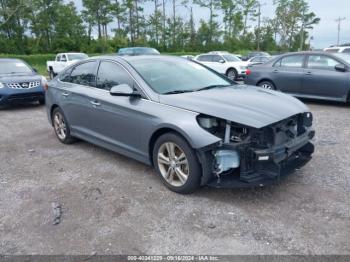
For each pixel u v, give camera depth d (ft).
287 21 214.90
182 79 14.60
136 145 13.69
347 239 9.29
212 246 9.27
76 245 9.55
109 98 14.64
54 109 19.39
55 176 14.47
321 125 21.80
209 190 12.48
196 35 195.11
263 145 10.86
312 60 28.94
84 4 170.09
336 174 13.53
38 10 167.53
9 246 9.63
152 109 12.58
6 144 19.60
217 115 11.03
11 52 160.66
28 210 11.57
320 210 10.79
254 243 9.30
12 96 29.91
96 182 13.66
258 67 32.78
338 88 27.07
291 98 13.65
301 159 12.80
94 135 16.24
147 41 185.47
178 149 12.01
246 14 204.23
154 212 11.12
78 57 69.82
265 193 12.09
